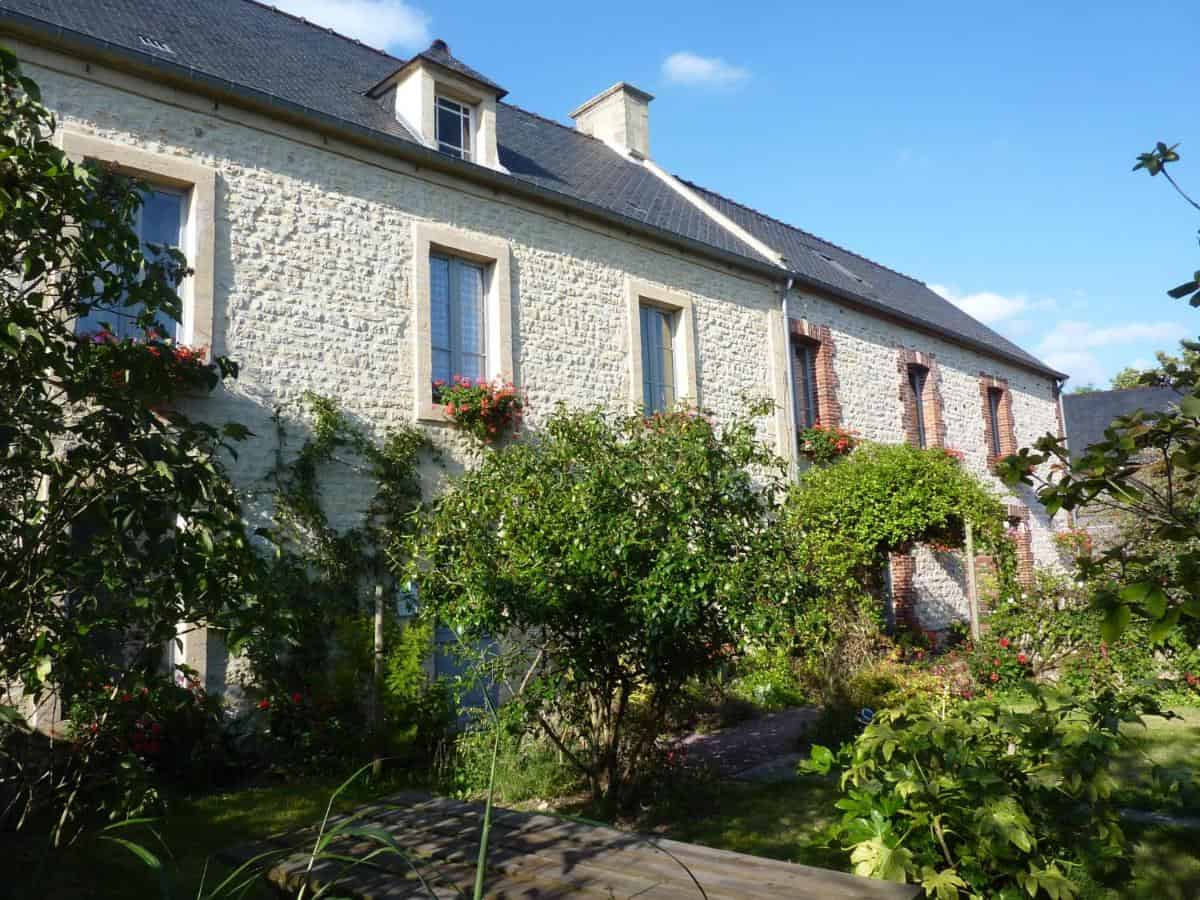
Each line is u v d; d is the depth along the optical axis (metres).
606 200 11.30
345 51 11.23
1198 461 2.40
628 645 5.63
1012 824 3.45
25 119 3.74
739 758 7.27
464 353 9.42
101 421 3.47
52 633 3.42
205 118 7.69
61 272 3.64
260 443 7.63
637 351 10.84
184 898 4.31
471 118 10.09
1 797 4.99
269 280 7.89
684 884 2.81
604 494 5.58
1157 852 4.57
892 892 2.67
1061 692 4.01
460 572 5.66
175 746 6.50
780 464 6.18
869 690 8.18
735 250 12.41
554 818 3.65
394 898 2.87
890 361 15.31
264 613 3.75
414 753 7.03
